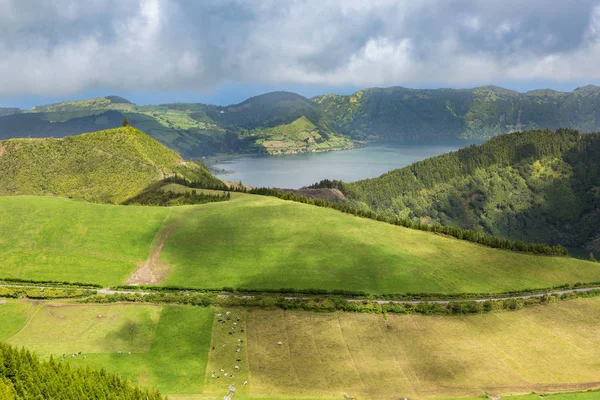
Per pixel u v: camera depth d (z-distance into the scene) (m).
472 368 128.25
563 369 131.00
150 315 148.38
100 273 174.75
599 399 113.19
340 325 145.75
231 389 113.38
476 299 168.88
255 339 137.12
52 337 135.00
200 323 144.75
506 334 147.12
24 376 97.00
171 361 125.94
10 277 169.38
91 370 102.19
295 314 150.75
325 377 120.75
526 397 115.69
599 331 153.38
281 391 114.31
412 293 168.38
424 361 130.25
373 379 120.94
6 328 138.38
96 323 142.62
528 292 177.62
